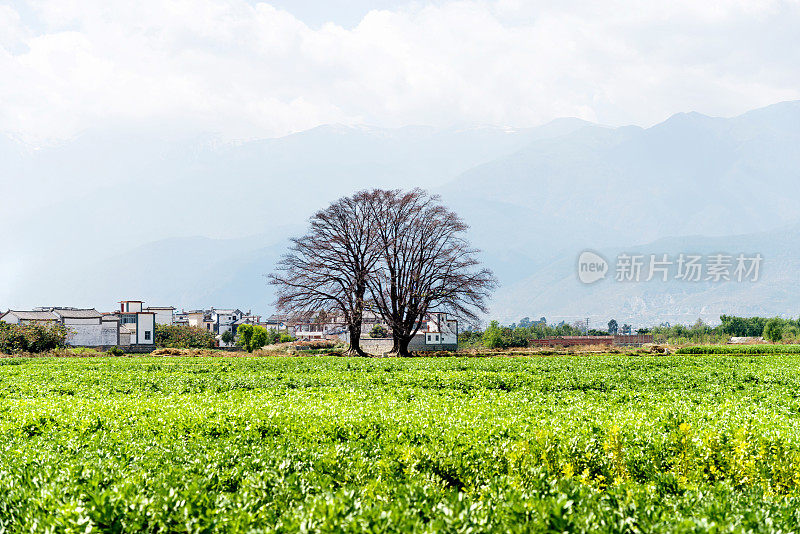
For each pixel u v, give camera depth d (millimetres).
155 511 8352
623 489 9453
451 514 7777
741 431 12445
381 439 14133
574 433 13758
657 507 8477
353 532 7531
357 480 10969
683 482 10695
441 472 11484
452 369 39219
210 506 8570
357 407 19641
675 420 15898
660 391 26703
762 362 45344
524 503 8188
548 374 34062
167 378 33094
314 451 12617
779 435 13258
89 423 17188
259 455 12039
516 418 16891
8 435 15867
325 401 22859
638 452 11977
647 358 50875
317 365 42906
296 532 7613
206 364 43969
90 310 110812
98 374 35656
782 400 22844
